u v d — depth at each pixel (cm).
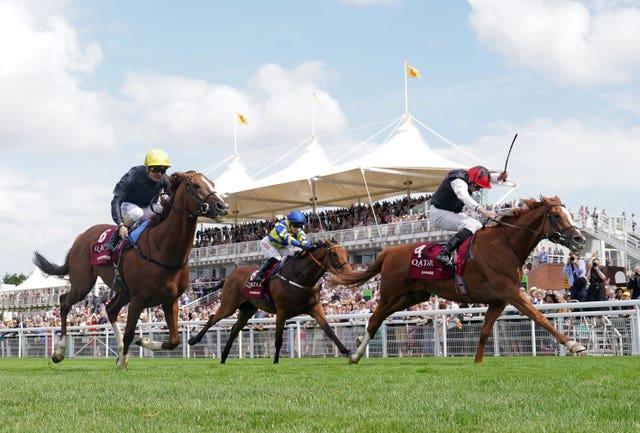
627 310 1112
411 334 1321
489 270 805
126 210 845
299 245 1001
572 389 473
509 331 1209
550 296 1334
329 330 984
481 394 456
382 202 3541
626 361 821
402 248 886
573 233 772
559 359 931
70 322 2197
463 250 828
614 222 2677
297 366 859
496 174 857
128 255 811
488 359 994
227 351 1115
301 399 446
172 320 823
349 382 560
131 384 570
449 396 447
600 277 1296
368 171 3073
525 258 811
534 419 350
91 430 338
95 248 854
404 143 3128
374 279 2341
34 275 4606
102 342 1814
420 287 868
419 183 3444
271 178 3541
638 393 442
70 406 427
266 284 1039
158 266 792
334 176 3291
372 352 1377
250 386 539
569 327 1162
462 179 846
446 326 1285
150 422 361
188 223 782
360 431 324
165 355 1706
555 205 786
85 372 779
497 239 810
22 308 4622
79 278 886
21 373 776
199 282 3766
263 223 3903
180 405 423
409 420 352
